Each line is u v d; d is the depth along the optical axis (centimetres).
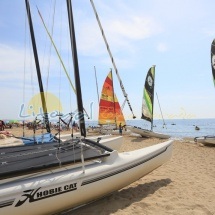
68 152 474
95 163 464
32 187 343
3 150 497
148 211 434
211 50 1772
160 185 598
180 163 917
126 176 486
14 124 4656
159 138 2106
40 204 350
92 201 474
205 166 879
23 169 361
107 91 2514
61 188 372
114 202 474
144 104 2234
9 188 328
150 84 2203
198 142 1722
